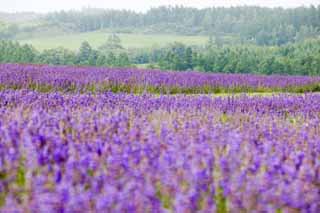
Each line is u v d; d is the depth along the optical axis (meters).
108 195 5.22
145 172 6.29
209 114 12.20
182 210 5.43
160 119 11.06
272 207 5.66
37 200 5.05
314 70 64.25
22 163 6.86
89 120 9.59
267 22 144.88
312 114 14.92
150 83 25.44
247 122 11.55
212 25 157.62
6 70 25.33
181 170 6.42
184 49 76.75
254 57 67.25
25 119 9.07
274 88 31.48
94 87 22.11
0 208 5.14
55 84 21.41
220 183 6.30
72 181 5.85
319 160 7.68
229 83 29.66
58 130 8.12
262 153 7.89
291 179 6.46
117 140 7.74
